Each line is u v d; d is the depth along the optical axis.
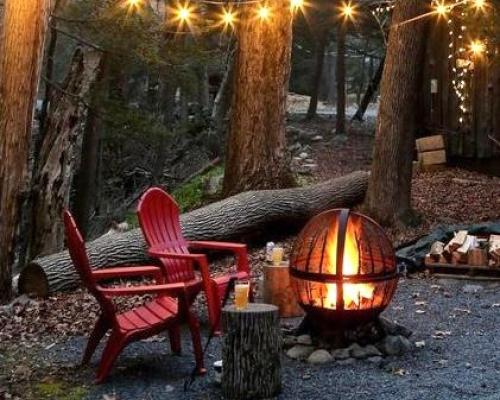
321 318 4.51
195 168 14.77
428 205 9.84
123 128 10.52
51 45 10.87
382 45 18.05
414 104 8.63
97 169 13.40
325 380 4.05
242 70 9.41
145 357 4.69
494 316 5.51
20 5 6.32
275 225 8.86
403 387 3.88
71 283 6.69
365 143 15.65
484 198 10.12
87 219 11.70
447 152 12.45
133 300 6.27
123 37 9.67
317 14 16.94
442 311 5.71
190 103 17.53
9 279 6.50
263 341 3.78
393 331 4.71
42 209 8.93
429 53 12.56
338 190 9.63
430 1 8.63
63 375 4.36
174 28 11.20
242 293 3.91
